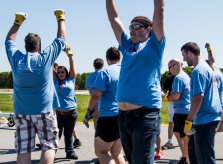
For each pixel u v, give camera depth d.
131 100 3.26
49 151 4.10
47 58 3.98
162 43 3.25
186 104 5.77
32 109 4.04
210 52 5.99
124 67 3.40
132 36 3.49
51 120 4.14
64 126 6.70
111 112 4.46
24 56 4.00
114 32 3.75
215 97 4.27
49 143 4.12
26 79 3.92
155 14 3.19
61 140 8.77
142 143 3.20
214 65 5.80
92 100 4.58
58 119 6.63
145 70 3.26
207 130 4.20
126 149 3.49
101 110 4.53
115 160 4.63
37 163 6.42
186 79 5.76
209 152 4.20
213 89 4.29
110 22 3.81
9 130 10.33
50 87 4.14
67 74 6.59
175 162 6.51
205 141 4.20
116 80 4.57
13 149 7.66
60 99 6.52
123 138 3.45
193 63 4.55
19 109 4.07
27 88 3.97
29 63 3.92
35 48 4.07
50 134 4.14
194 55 4.53
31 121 4.07
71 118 6.64
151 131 3.23
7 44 4.14
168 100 5.83
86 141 8.59
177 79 5.73
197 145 4.26
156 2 3.17
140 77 3.25
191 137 4.64
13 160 6.64
